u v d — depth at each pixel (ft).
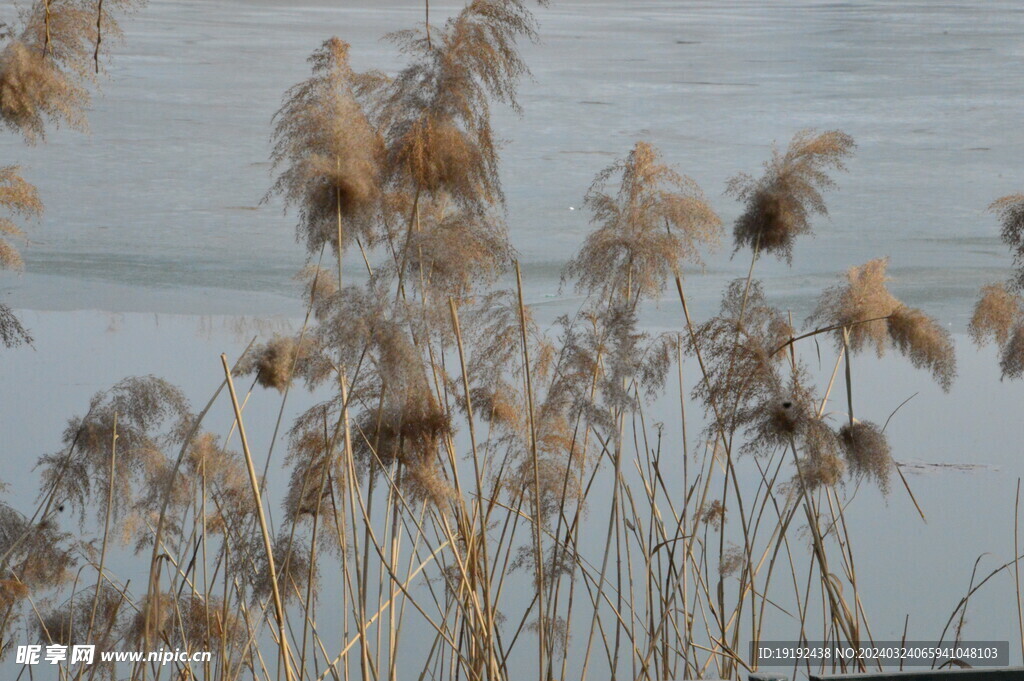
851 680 33.06
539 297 122.21
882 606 61.11
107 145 214.07
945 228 164.35
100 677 44.88
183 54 336.08
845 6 561.02
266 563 46.85
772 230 49.85
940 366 51.29
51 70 47.75
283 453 74.13
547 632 48.24
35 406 86.53
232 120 242.37
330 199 44.55
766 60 352.28
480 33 44.04
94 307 121.80
